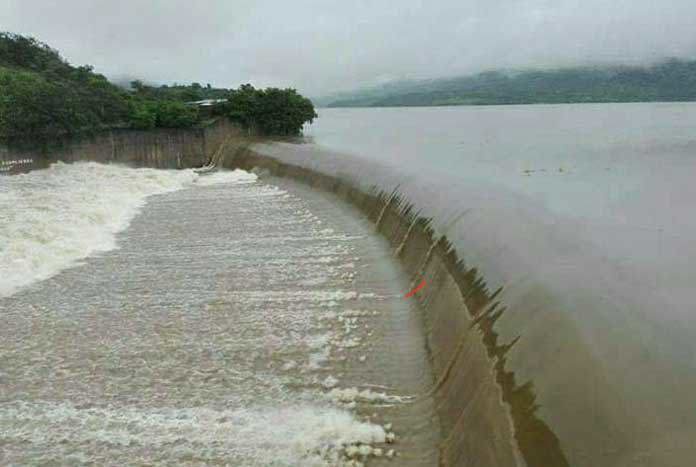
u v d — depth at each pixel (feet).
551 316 35.88
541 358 32.68
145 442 35.27
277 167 138.21
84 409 38.75
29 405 39.24
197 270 65.72
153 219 93.61
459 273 49.62
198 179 141.59
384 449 34.17
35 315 53.36
